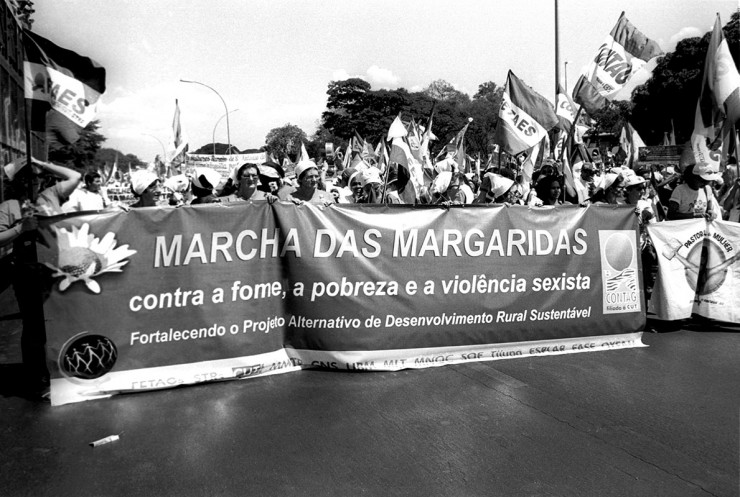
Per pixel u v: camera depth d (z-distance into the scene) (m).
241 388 5.03
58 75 5.04
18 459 3.79
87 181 8.16
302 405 4.65
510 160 11.19
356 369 5.45
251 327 5.25
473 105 72.69
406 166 7.78
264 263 5.28
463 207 5.74
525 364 5.75
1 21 9.98
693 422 4.36
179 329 5.02
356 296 5.43
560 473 3.62
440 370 5.55
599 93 8.34
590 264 6.20
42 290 4.67
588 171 10.10
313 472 3.61
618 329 6.34
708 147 8.39
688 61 40.38
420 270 5.60
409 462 3.73
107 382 4.82
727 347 6.37
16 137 11.88
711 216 7.19
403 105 82.69
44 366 4.97
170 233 4.97
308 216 5.34
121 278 4.85
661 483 3.52
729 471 3.66
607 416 4.46
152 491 3.41
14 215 4.99
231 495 3.36
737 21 31.09
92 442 4.02
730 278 7.06
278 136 81.75
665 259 6.93
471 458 3.79
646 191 10.43
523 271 5.95
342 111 87.94
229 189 7.35
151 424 4.30
